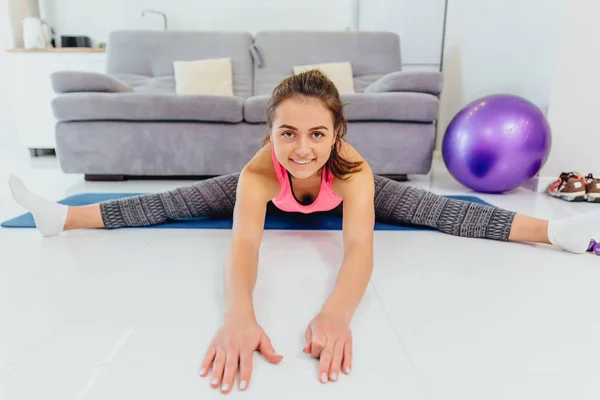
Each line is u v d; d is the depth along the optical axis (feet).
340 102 2.55
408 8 10.26
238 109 6.93
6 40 11.16
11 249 3.64
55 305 2.61
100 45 11.60
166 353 2.11
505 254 3.61
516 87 7.46
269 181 2.98
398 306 2.64
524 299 2.75
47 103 10.50
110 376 1.93
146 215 4.30
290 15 11.48
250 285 2.47
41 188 6.59
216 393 1.83
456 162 6.40
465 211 4.10
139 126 6.97
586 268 3.29
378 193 4.37
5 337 2.25
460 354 2.13
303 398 1.81
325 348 2.03
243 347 2.03
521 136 5.91
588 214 3.52
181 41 9.04
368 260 2.66
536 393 1.84
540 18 6.76
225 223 4.53
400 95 6.86
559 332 2.34
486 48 8.44
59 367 1.99
